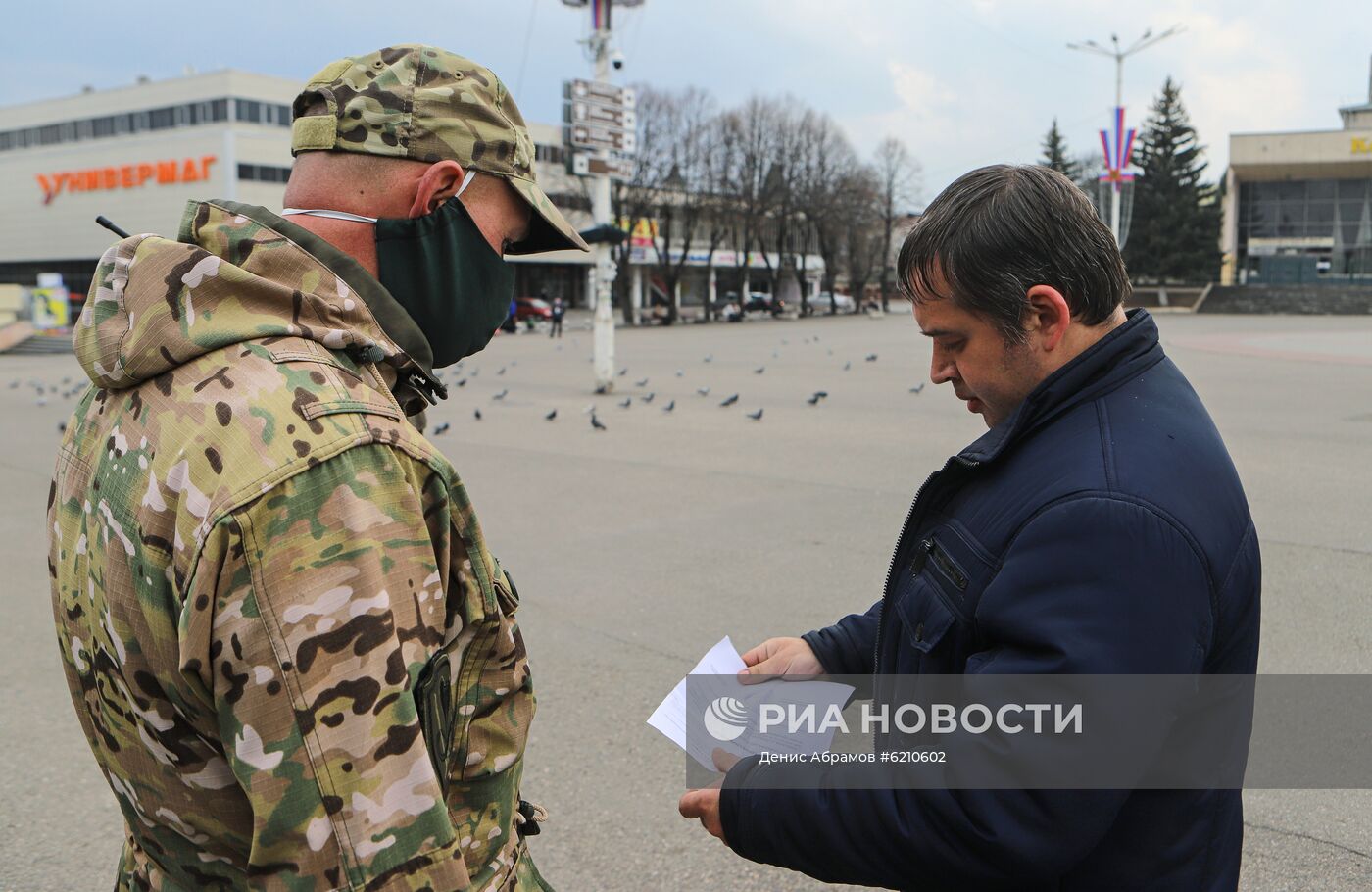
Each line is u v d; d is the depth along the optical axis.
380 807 1.12
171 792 1.21
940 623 1.40
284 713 1.09
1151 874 1.37
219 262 1.18
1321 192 65.38
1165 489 1.28
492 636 1.34
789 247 66.31
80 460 1.29
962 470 1.47
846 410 14.07
